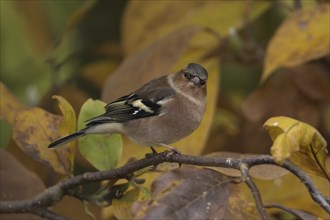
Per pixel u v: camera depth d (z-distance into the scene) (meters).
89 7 12.57
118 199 8.41
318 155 7.75
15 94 15.30
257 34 15.07
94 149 9.20
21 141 9.26
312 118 12.31
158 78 10.35
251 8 12.62
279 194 9.80
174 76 10.22
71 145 9.23
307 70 12.41
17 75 15.33
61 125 9.00
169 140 10.02
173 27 12.87
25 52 15.30
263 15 14.97
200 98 10.15
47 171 12.07
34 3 14.69
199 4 12.90
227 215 7.61
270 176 8.30
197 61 12.18
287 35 10.80
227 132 13.14
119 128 9.40
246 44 12.78
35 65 15.30
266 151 12.51
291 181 9.80
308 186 7.50
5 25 15.17
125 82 11.22
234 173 8.04
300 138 7.27
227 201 7.59
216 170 7.79
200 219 7.45
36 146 9.26
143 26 12.91
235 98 14.76
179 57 11.42
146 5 12.83
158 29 12.86
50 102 13.10
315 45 10.66
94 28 15.58
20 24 15.13
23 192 9.91
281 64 10.62
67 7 15.52
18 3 14.70
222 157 7.88
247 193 9.51
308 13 10.96
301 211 8.40
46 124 9.35
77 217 11.07
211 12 12.84
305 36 10.73
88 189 13.48
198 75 10.09
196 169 7.71
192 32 11.50
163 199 7.48
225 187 7.67
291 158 7.90
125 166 8.34
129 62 11.40
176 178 7.61
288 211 8.40
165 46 11.36
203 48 12.51
